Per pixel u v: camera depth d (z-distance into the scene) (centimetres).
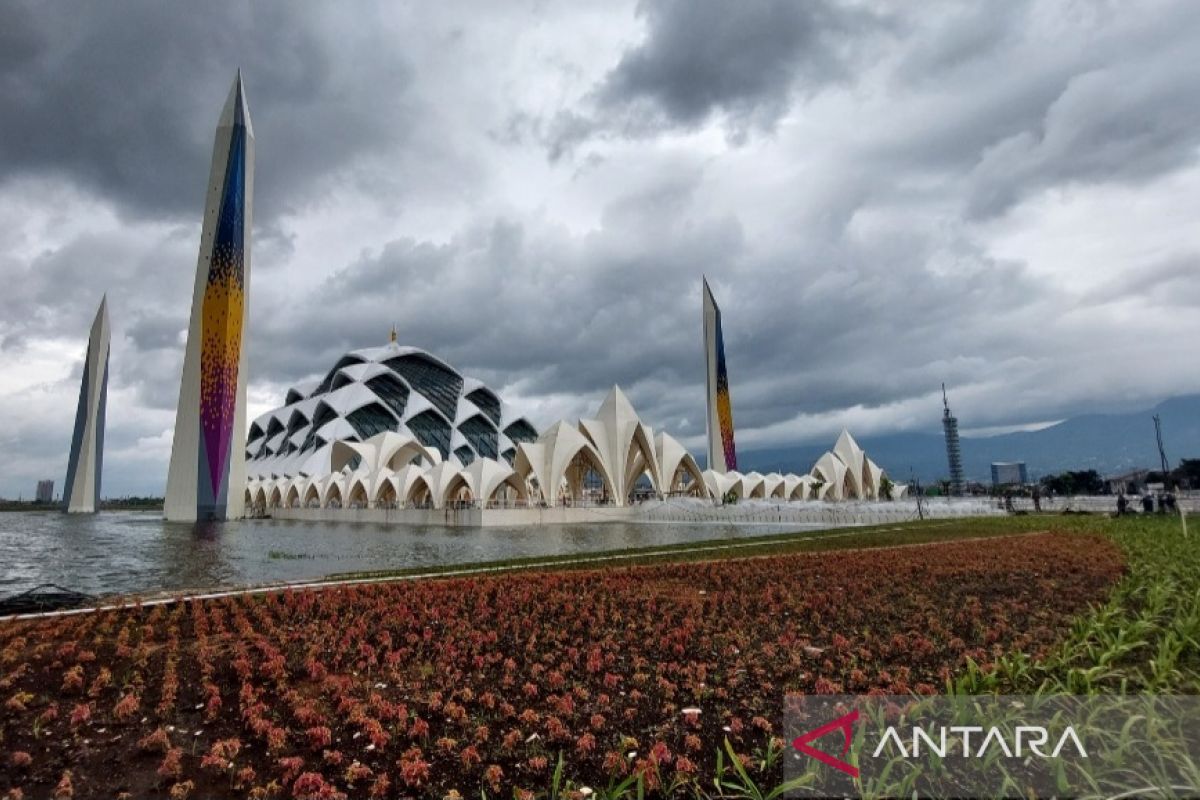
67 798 501
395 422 8525
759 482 6291
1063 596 1193
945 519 3572
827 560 1712
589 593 1290
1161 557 1512
